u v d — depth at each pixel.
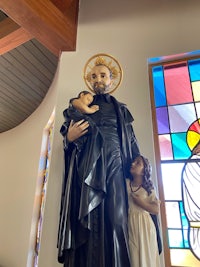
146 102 1.57
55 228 1.37
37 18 1.62
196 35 1.72
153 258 1.19
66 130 1.46
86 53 1.81
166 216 1.43
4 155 3.35
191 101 1.68
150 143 1.47
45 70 2.52
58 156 1.56
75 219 1.27
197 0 1.85
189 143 1.58
